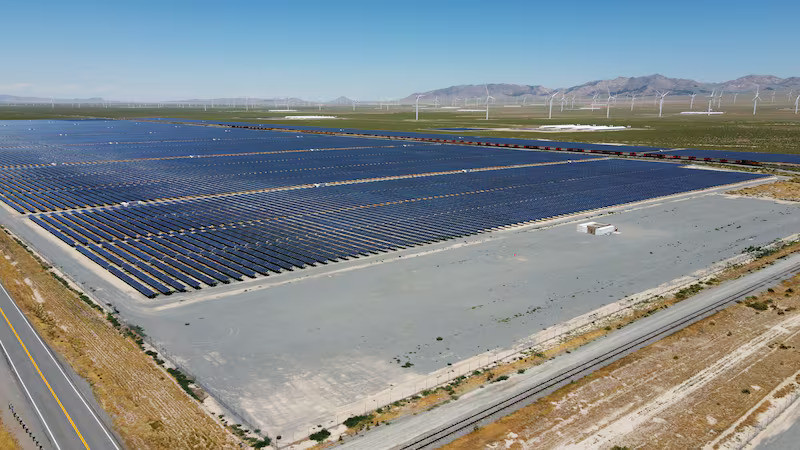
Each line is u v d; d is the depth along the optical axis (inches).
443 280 2085.4
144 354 1508.4
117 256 2379.4
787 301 1886.1
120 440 1138.0
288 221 2965.1
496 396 1314.0
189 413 1238.9
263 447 1128.2
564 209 3265.3
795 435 1176.8
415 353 1523.1
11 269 2187.5
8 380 1359.5
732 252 2447.1
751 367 1451.8
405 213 3157.0
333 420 1222.3
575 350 1542.8
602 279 2110.0
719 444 1147.3
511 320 1739.7
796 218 3058.6
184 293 1956.2
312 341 1588.3
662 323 1717.5
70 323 1697.8
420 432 1179.9
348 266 2240.4
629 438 1165.1
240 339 1599.4
